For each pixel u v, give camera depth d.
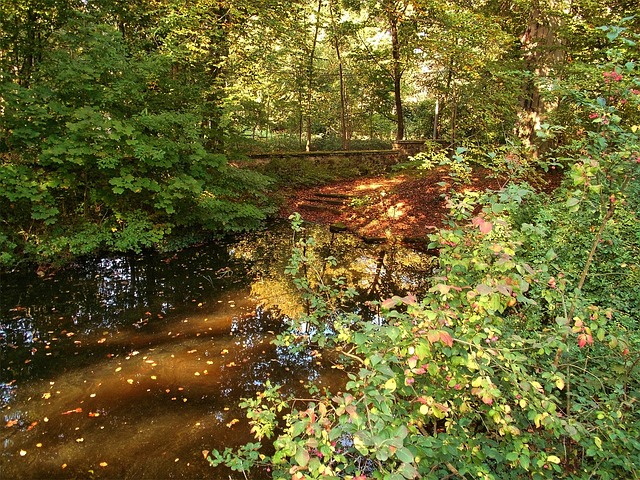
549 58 8.50
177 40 8.45
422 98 20.06
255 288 6.42
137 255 7.71
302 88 16.44
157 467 3.00
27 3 7.35
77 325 5.17
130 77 7.26
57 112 6.70
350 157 14.34
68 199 7.62
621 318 2.87
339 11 15.28
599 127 2.41
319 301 3.24
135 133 6.97
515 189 1.98
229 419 3.52
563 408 2.23
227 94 9.18
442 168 11.73
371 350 1.74
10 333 4.94
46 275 6.65
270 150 15.57
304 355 4.47
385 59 15.36
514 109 8.32
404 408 1.83
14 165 6.66
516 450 1.58
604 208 2.47
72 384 3.98
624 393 1.93
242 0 9.16
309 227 9.98
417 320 1.67
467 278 1.86
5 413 3.56
